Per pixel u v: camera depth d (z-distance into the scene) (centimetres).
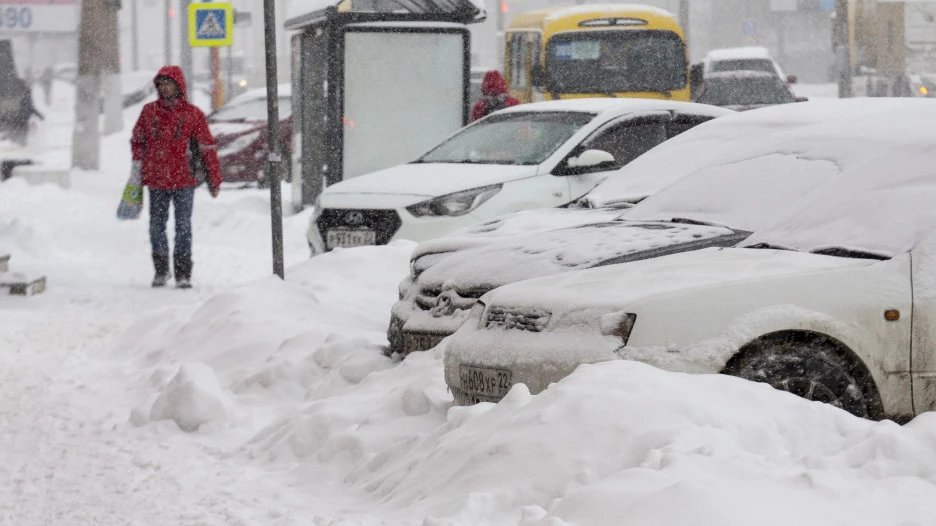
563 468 1360
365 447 1723
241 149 6800
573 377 1509
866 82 9725
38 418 2117
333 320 2744
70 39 17400
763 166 2222
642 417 1399
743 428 1393
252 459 1836
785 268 1669
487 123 3600
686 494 1175
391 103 4662
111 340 2831
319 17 4691
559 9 6406
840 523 1141
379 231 3322
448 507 1374
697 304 1605
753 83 7631
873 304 1628
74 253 4375
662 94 6150
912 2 9538
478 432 1508
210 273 4022
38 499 1612
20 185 5919
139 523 1486
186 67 11300
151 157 3684
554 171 3294
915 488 1212
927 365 1639
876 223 1762
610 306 1630
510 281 2048
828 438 1417
